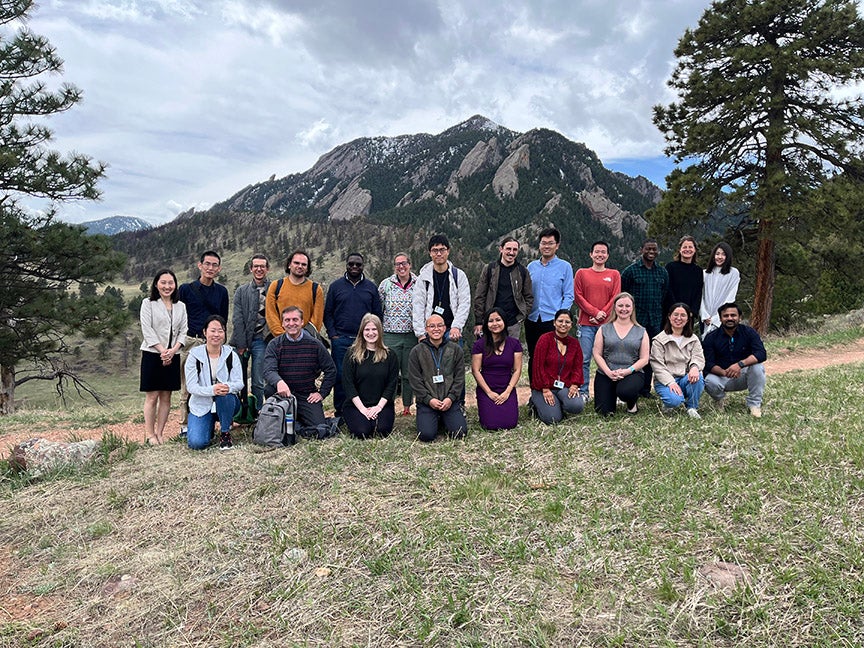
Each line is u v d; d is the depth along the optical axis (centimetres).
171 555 327
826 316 2153
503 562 298
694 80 1764
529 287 603
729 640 232
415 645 239
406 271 639
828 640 224
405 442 521
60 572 321
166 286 553
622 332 582
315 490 409
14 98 1475
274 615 265
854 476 374
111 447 531
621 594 265
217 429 620
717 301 650
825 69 1559
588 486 391
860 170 1650
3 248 1423
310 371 563
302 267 584
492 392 566
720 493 362
